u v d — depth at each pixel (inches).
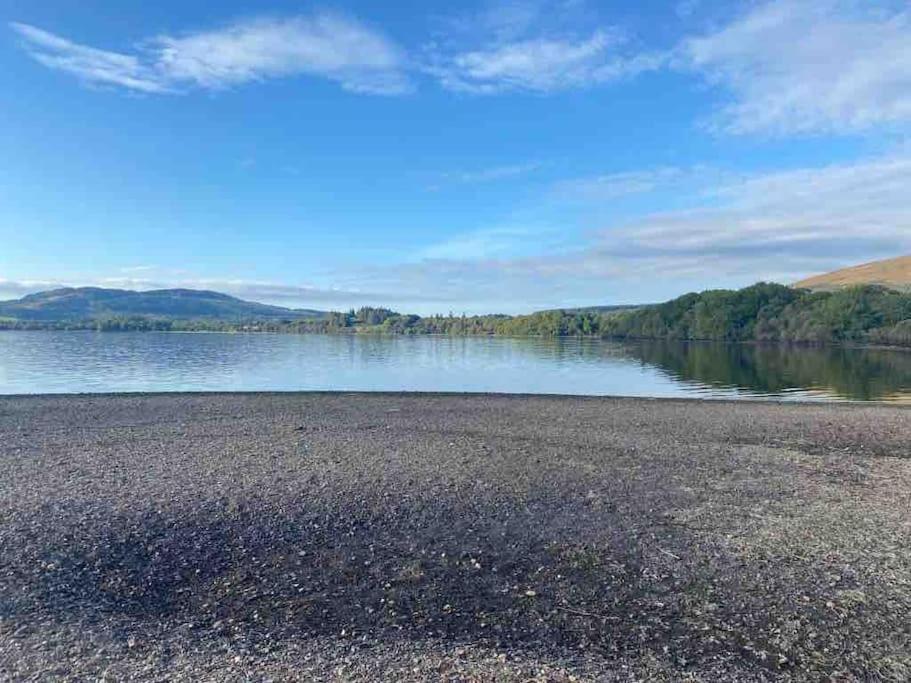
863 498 388.5
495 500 375.9
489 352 2723.9
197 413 776.3
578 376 1528.1
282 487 402.6
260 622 222.2
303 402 895.1
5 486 405.7
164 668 190.7
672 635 212.5
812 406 877.2
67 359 1989.4
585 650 202.1
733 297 3826.3
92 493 387.2
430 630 215.9
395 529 322.3
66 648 203.5
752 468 472.4
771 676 186.9
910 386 1250.6
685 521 338.0
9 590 248.5
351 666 191.5
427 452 526.3
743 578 261.0
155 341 3718.0
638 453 527.2
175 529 320.2
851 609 231.9
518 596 243.8
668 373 1594.5
